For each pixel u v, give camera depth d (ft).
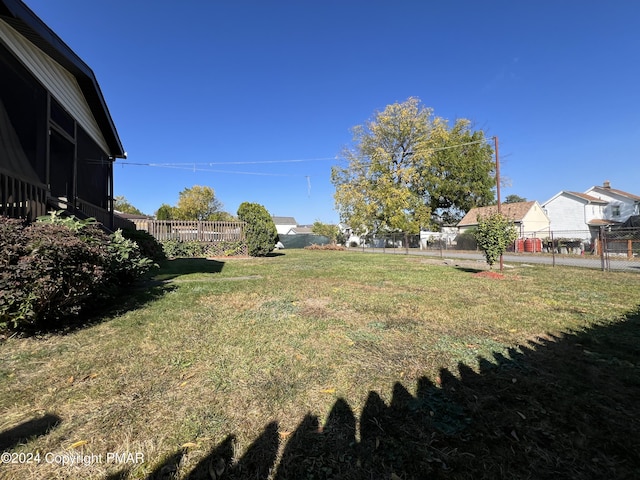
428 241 98.78
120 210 156.76
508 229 29.48
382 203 95.25
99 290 13.87
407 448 5.94
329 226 115.96
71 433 6.18
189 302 16.66
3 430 6.24
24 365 9.02
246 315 14.35
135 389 7.80
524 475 5.33
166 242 47.01
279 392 7.75
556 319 14.23
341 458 5.68
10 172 17.04
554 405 7.36
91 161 32.27
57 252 10.98
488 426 6.59
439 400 7.53
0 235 10.45
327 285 22.57
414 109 97.30
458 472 5.38
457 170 108.99
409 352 10.30
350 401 7.46
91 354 9.82
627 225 82.94
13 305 10.47
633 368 9.25
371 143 101.40
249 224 51.52
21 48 19.39
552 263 43.62
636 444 6.10
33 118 22.00
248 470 5.39
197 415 6.81
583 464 5.58
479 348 10.72
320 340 11.23
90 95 29.99
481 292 20.49
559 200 107.65
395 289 21.30
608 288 22.41
